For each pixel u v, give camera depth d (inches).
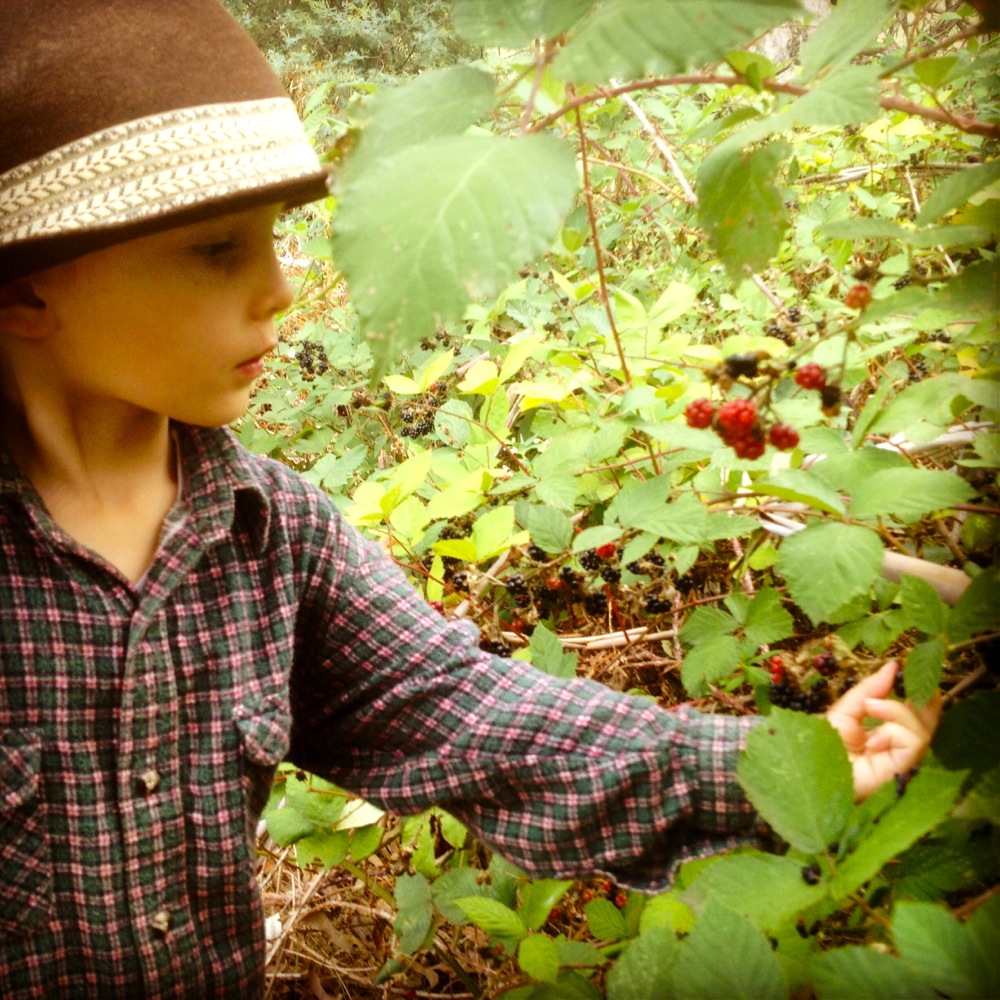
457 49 307.1
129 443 40.2
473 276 22.9
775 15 24.2
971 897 37.5
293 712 48.3
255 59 36.9
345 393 98.5
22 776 37.7
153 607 39.6
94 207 32.3
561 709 41.7
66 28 32.8
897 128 95.5
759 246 33.1
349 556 46.9
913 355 66.1
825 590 37.5
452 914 51.7
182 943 40.9
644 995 30.3
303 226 118.4
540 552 62.8
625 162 118.7
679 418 58.7
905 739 35.9
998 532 44.9
